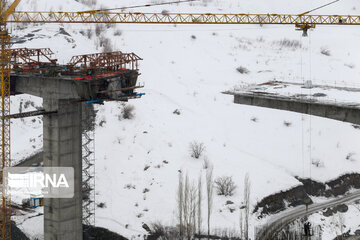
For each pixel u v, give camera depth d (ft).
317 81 416.05
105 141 320.91
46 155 259.39
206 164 303.89
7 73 271.90
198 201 258.37
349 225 279.08
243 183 292.81
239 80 415.23
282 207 289.74
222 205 275.39
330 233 270.67
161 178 294.25
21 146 330.13
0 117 260.42
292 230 262.88
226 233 255.91
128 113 342.64
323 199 305.94
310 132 351.67
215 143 329.31
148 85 388.78
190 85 398.21
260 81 414.82
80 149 264.11
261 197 284.61
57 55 394.73
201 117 356.79
